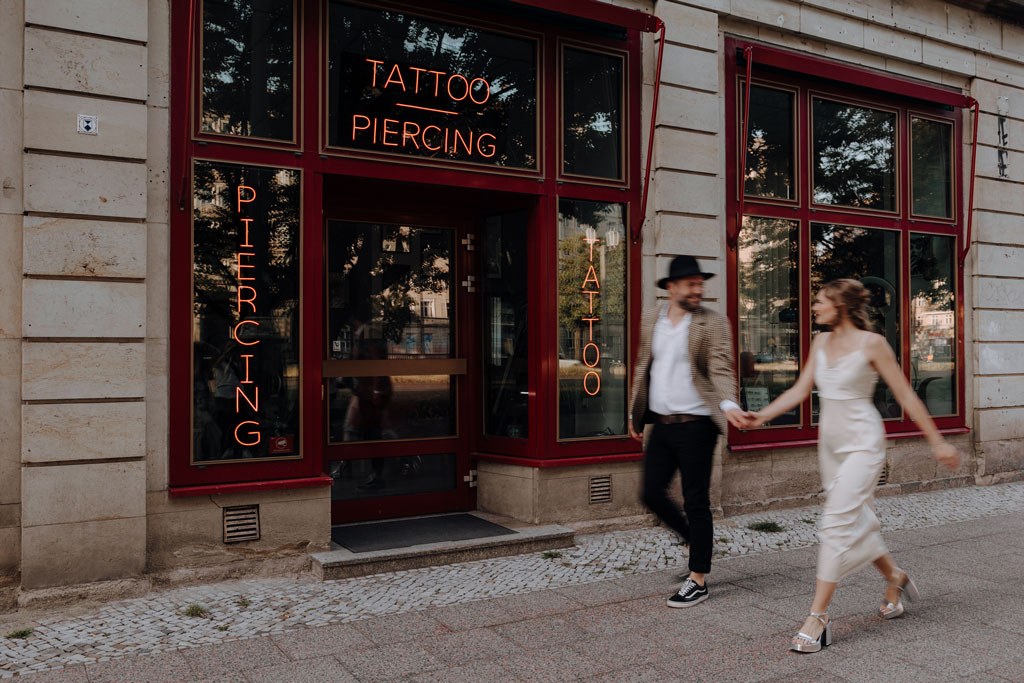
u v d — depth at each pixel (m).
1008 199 9.23
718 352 4.48
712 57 7.11
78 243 4.66
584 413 6.62
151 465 4.94
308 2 5.50
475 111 6.18
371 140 5.74
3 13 4.58
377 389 6.47
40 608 4.50
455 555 5.53
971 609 4.51
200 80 5.12
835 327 4.09
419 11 5.94
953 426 8.89
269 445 5.29
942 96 8.52
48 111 4.61
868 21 8.11
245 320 5.24
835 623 4.28
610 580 5.16
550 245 6.42
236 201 5.23
